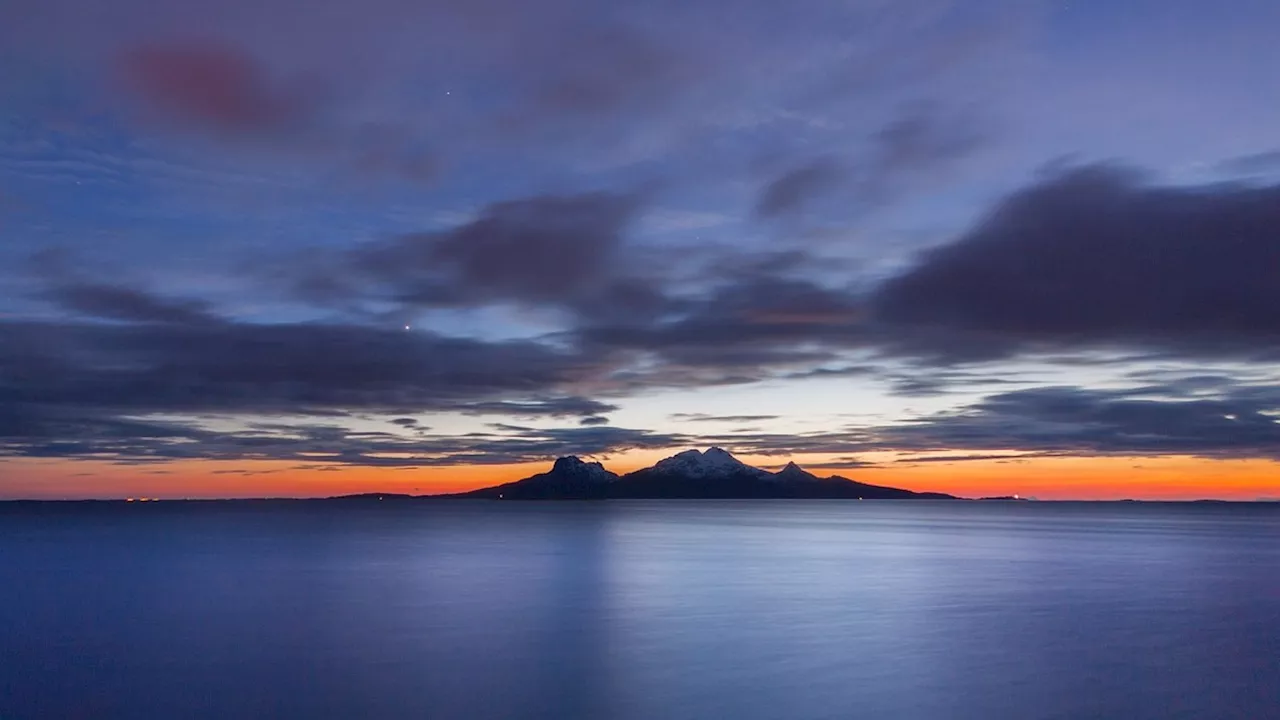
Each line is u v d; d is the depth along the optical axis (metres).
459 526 109.19
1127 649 22.84
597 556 55.78
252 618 28.50
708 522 137.38
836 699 17.62
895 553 60.84
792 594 34.69
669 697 17.86
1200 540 86.75
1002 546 72.12
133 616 29.16
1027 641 23.88
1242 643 23.77
